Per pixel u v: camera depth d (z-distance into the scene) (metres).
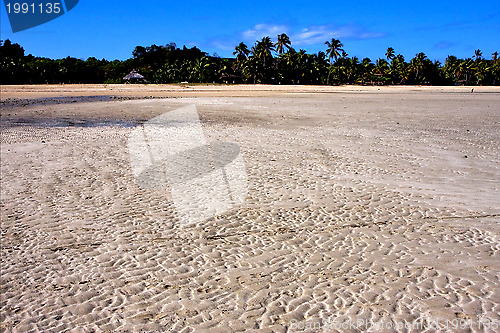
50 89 49.44
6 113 23.30
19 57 86.06
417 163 10.70
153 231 6.47
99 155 11.75
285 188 8.56
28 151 12.38
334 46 93.81
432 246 5.65
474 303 4.16
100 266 5.36
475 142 13.75
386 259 5.29
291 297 4.43
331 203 7.60
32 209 7.52
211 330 3.88
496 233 6.04
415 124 18.48
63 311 4.33
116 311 4.29
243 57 88.25
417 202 7.55
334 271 5.01
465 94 46.00
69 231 6.53
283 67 90.88
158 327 3.98
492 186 8.52
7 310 4.39
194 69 86.06
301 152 12.12
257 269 5.13
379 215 6.95
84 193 8.39
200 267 5.25
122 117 21.14
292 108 26.50
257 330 3.86
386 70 101.50
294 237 6.12
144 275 5.08
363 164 10.61
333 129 16.86
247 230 6.44
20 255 5.73
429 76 99.38
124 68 95.44
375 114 22.81
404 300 4.27
